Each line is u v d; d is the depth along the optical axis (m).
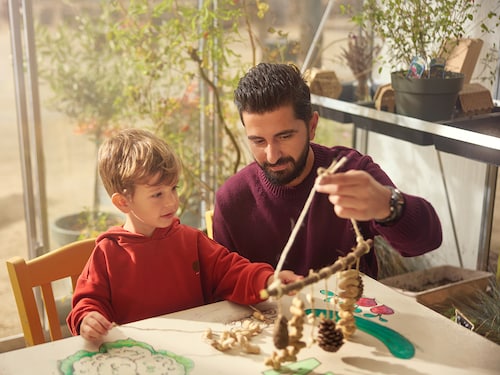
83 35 2.20
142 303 1.30
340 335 1.04
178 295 1.34
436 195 2.38
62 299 2.34
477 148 1.66
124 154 1.26
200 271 1.38
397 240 1.14
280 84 1.20
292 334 0.97
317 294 1.27
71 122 2.25
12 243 2.35
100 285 1.27
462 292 2.11
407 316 1.18
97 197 2.38
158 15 2.27
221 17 2.28
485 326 1.89
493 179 2.12
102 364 1.03
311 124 1.36
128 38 2.28
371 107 2.09
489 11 1.93
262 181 1.46
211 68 2.37
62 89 2.20
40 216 2.27
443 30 1.88
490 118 1.83
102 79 2.28
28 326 1.33
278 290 0.92
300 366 1.02
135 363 1.03
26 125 2.16
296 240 1.46
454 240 2.34
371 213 1.03
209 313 1.21
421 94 1.83
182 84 2.42
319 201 1.41
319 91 2.30
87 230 2.37
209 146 2.53
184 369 1.01
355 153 1.45
